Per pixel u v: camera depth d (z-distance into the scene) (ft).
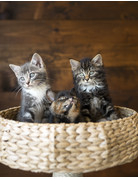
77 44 3.20
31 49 3.17
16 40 3.16
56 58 3.19
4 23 3.13
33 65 2.15
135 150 1.63
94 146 1.48
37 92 2.10
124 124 1.62
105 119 2.11
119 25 3.22
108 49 3.23
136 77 3.29
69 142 1.46
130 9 3.22
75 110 1.79
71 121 1.81
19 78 2.16
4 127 1.64
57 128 1.48
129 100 3.30
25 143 1.52
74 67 2.26
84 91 2.18
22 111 2.11
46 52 3.18
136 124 1.71
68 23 3.18
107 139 1.50
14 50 3.17
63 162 1.45
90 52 3.22
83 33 3.20
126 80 3.28
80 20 3.18
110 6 3.20
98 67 2.21
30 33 3.16
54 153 1.44
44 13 3.15
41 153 1.47
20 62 3.18
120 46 3.24
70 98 1.79
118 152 1.54
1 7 3.10
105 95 2.18
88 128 1.50
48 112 2.02
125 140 1.58
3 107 3.22
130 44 3.25
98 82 2.17
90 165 1.46
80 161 1.46
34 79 2.10
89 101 2.14
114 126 1.56
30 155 1.50
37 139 1.49
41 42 3.18
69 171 1.46
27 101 2.10
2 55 3.16
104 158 1.48
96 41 3.22
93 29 3.20
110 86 3.27
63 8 3.17
